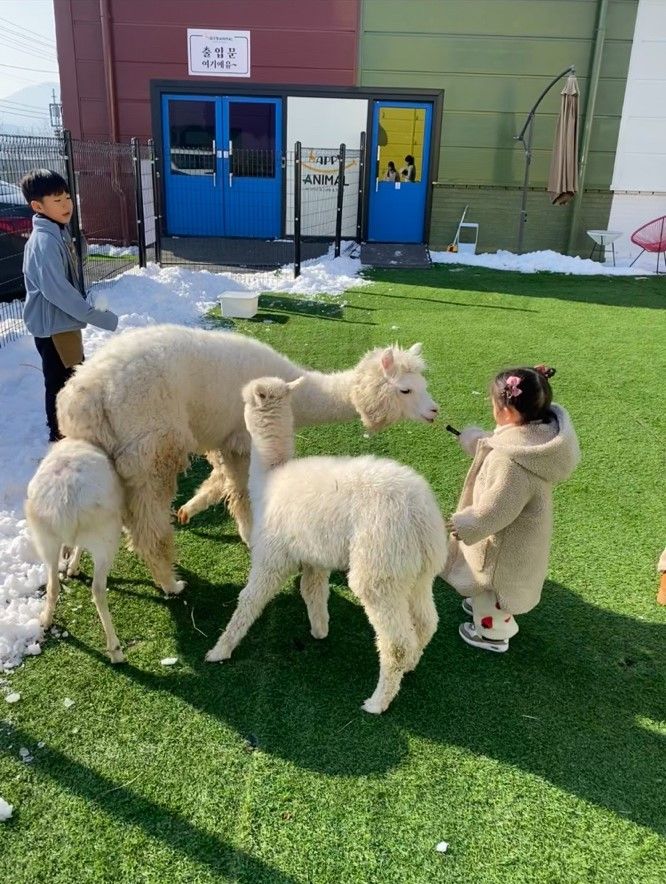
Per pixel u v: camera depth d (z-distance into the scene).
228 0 12.84
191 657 3.05
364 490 2.62
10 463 4.44
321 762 2.53
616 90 13.27
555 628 3.32
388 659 2.67
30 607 3.25
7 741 2.58
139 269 10.44
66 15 12.92
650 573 3.76
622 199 13.86
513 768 2.53
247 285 10.20
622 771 2.54
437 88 13.28
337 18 12.97
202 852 2.19
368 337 7.82
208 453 3.82
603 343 7.81
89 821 2.28
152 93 13.22
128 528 3.27
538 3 12.80
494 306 9.54
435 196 13.88
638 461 4.99
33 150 7.34
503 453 2.78
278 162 13.72
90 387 3.08
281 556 2.83
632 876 2.16
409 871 2.15
